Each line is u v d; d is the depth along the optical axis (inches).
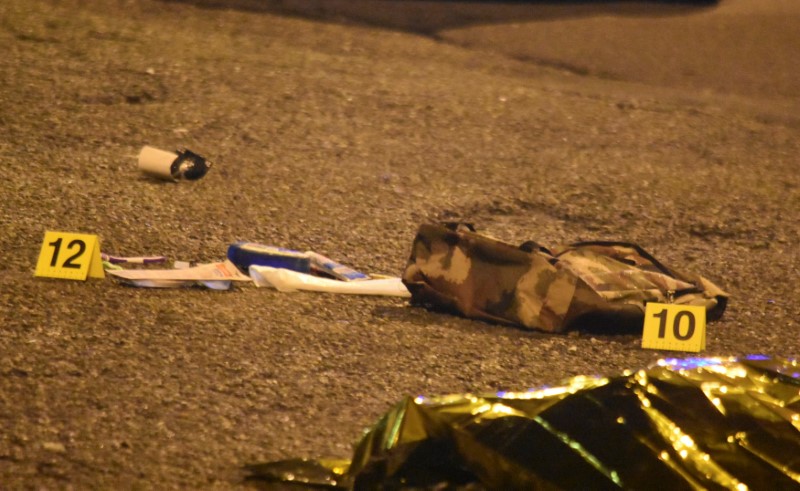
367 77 1508.4
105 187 997.2
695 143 1337.4
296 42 1720.0
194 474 522.3
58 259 770.8
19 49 1444.4
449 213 1017.5
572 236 982.4
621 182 1139.9
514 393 590.2
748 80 1780.3
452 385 644.7
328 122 1273.4
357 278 803.4
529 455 527.8
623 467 525.0
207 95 1326.3
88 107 1245.1
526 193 1087.6
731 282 884.0
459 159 1184.2
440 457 505.4
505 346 708.7
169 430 561.9
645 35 2027.6
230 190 1024.9
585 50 1891.0
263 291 780.0
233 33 1728.6
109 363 633.0
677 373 613.3
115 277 775.7
